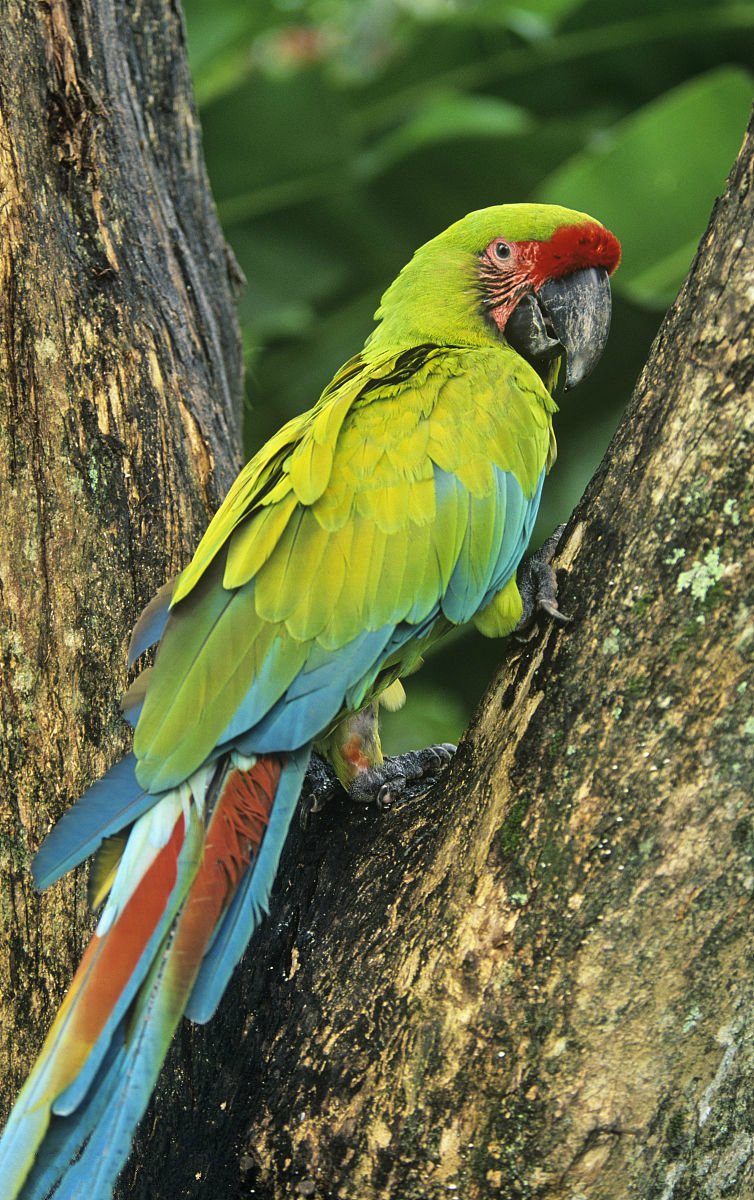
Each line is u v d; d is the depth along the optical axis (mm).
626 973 2480
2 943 3080
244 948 2666
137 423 3391
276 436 3559
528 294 4102
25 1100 2389
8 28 3389
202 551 3227
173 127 4035
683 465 2533
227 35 6770
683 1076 2500
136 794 2830
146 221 3670
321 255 7180
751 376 2461
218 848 2779
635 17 6719
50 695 3154
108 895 2764
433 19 6852
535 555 3377
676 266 5934
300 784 2971
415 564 3234
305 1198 2650
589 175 5637
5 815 3102
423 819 2947
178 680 2982
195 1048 2920
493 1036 2553
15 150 3332
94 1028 2479
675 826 2451
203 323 3814
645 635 2520
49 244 3344
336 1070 2684
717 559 2457
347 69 7668
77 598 3215
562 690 2625
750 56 7012
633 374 7328
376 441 3334
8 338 3240
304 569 3135
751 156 2568
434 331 4113
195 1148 2812
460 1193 2561
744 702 2412
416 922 2742
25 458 3221
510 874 2596
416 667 3674
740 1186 2588
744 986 2463
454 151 6508
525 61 7004
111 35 3734
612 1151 2521
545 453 3689
